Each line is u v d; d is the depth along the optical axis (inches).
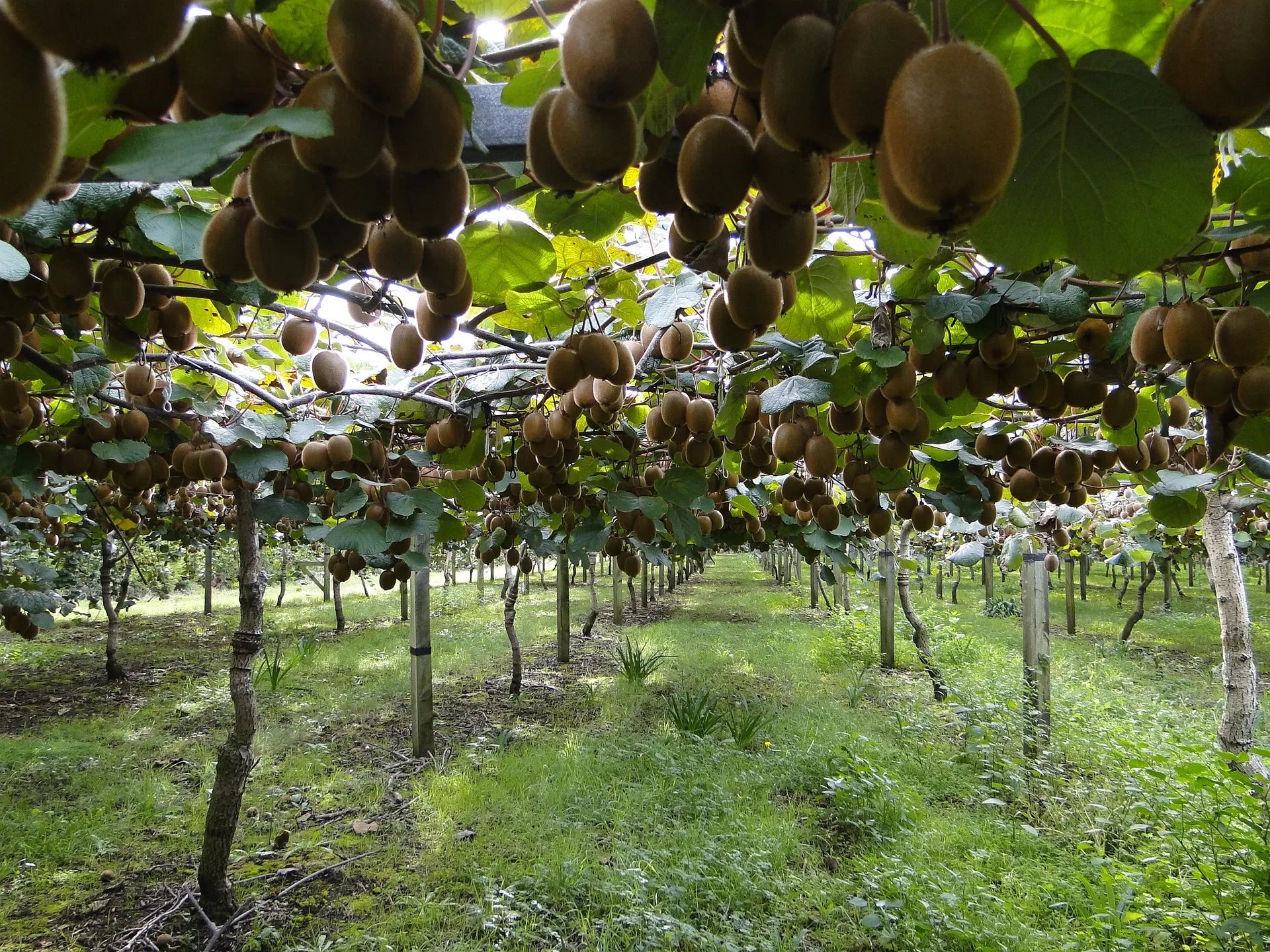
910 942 127.8
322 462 126.0
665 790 189.2
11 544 251.6
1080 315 65.2
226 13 23.8
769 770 204.8
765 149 26.0
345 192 27.0
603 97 24.4
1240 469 121.8
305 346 84.0
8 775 205.5
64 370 88.9
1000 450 99.3
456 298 43.8
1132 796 167.0
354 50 22.3
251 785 201.3
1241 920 102.7
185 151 20.9
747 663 361.4
